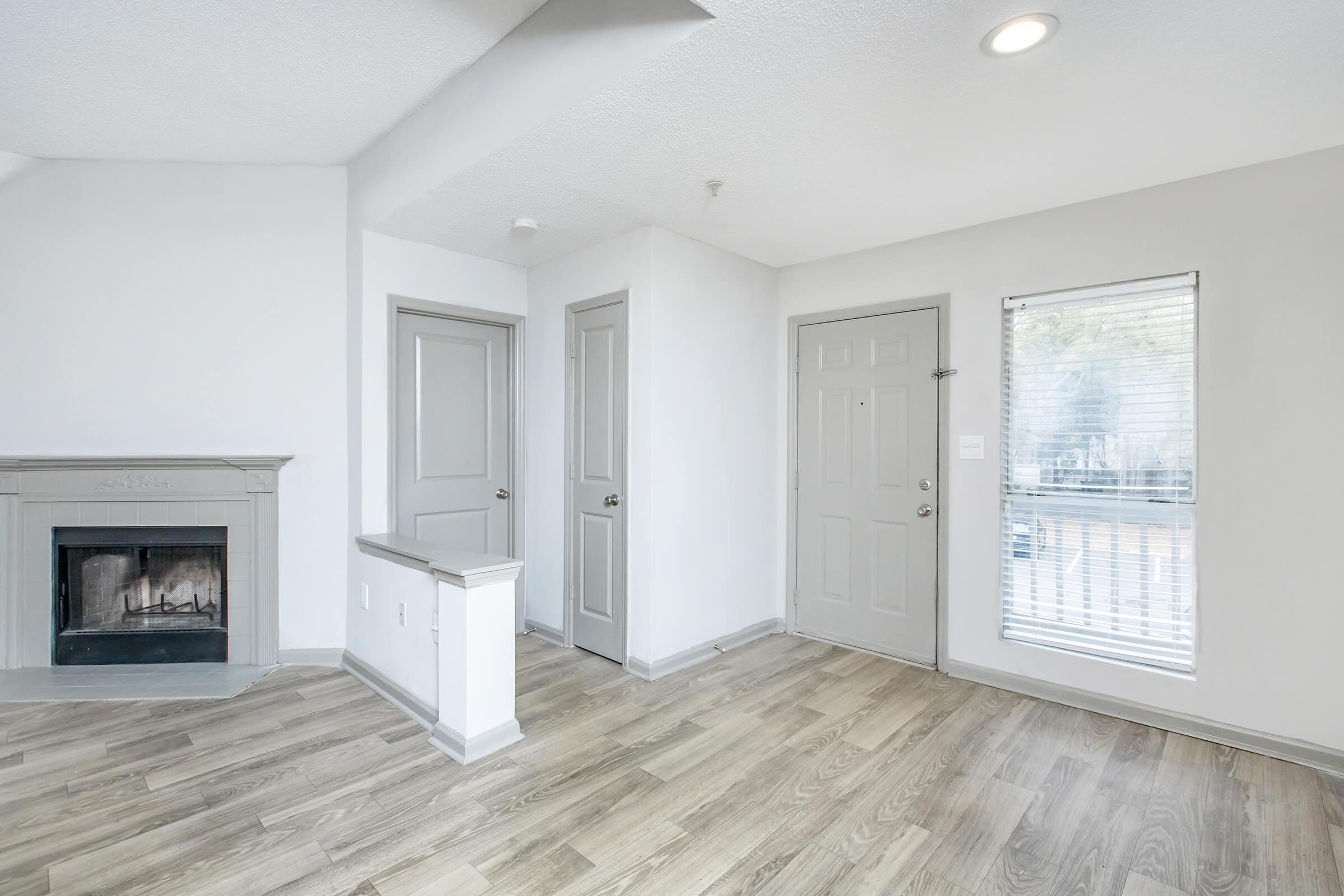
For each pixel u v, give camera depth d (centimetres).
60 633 335
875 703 295
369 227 324
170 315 334
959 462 328
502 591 254
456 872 179
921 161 247
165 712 284
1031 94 198
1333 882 177
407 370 353
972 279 323
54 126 291
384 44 231
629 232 333
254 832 196
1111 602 285
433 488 364
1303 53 176
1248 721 252
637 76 188
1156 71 186
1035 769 237
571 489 372
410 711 282
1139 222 275
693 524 348
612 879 177
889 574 356
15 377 322
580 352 367
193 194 336
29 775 229
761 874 179
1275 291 246
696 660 349
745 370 381
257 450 342
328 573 345
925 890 174
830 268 381
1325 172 237
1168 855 188
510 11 215
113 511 331
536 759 243
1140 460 277
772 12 159
